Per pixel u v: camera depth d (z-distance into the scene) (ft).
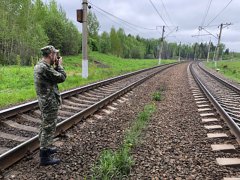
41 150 15.57
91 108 28.12
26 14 141.08
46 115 15.49
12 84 49.08
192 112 30.37
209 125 24.56
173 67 153.28
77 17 62.95
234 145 19.07
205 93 43.27
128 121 26.53
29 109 26.66
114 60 215.31
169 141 20.17
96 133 22.00
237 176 14.52
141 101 38.22
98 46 293.02
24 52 134.62
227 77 98.22
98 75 71.72
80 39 241.96
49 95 15.46
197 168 15.53
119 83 58.85
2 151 16.48
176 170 15.31
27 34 135.13
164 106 34.24
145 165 15.89
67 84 51.72
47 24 196.75
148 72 99.71
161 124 25.05
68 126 22.41
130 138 19.81
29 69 75.51
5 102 32.63
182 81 69.00
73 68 112.98
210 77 87.10
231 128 22.59
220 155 17.47
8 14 135.54
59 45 198.80
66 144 19.15
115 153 16.83
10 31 130.82
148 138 20.92
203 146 19.13
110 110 31.22
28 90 42.45
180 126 24.39
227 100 39.47
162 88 50.90
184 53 639.35
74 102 34.14
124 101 37.73
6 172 14.49
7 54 130.21
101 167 14.69
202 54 639.76
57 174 14.62
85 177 13.75
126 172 14.93
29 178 14.06
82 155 17.34
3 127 21.65
